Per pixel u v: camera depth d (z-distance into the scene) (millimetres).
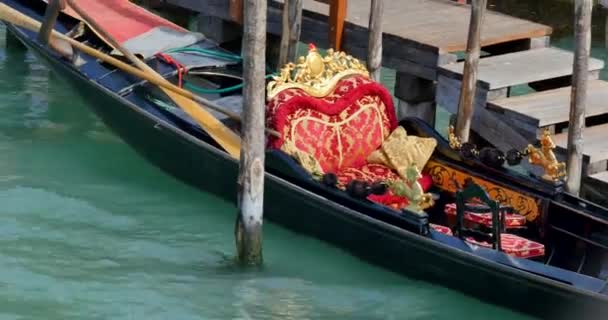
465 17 37250
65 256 28438
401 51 34375
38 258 28234
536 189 27594
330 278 27688
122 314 25891
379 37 33000
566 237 26891
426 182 29750
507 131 31469
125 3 37688
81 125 36656
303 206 28516
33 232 29562
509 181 28250
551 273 24656
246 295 26891
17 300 26250
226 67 34750
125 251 28875
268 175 28953
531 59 34219
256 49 25969
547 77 32969
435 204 29312
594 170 29969
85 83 33531
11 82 39938
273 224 29750
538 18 47281
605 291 23938
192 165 31547
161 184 32531
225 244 29516
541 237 27359
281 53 34969
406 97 34781
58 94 39094
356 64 30438
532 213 27562
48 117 37156
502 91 32156
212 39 40406
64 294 26641
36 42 35406
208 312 26109
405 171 27609
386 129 30484
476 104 32094
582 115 29000
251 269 27844
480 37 31406
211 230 30203
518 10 47812
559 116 30891
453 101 33062
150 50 34750
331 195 27969
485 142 32969
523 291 25047
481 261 25375
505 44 36312
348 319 25984
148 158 33219
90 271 27750
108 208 31188
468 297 26172
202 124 30922
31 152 34469
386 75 43219
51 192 31953
